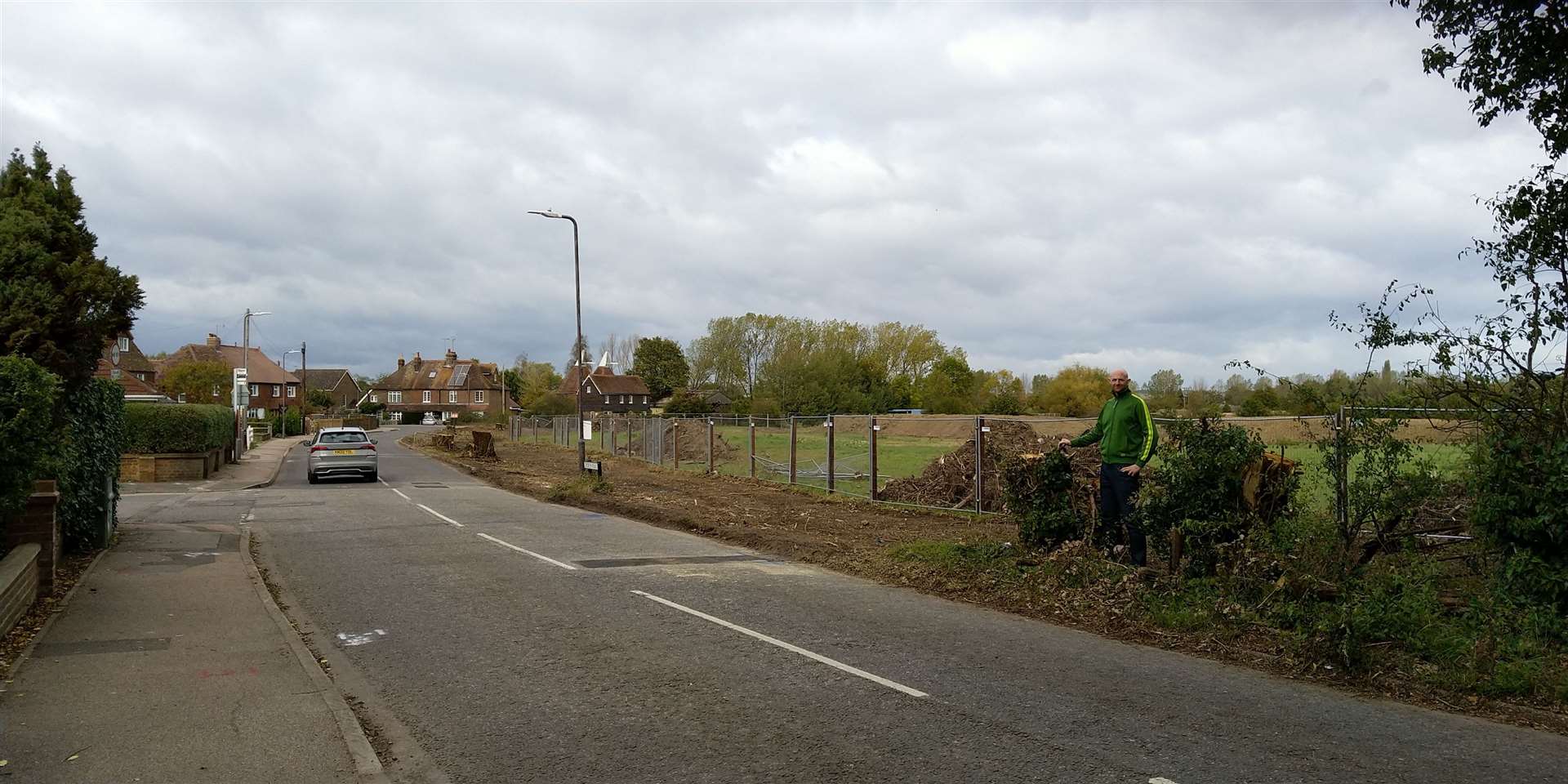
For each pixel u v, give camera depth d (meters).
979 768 4.89
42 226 9.56
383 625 8.45
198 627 7.96
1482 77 8.14
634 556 12.64
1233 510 8.78
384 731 5.57
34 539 8.91
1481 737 5.41
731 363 88.50
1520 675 6.28
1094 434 10.55
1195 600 8.36
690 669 6.84
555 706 6.02
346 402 127.69
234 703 5.89
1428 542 9.24
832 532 14.84
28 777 4.63
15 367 7.41
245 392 42.72
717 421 43.19
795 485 23.23
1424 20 8.28
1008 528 14.96
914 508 18.05
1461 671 6.45
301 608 9.27
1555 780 4.75
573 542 14.14
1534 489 7.46
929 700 6.08
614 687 6.41
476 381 125.81
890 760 5.02
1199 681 6.57
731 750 5.18
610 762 5.02
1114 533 10.41
